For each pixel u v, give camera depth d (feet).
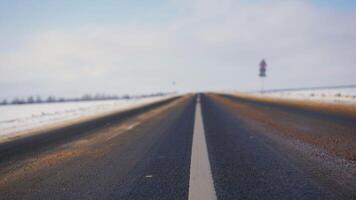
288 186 10.75
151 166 14.62
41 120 54.39
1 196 11.35
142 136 25.86
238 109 52.75
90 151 20.06
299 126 28.30
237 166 13.88
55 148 22.36
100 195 10.68
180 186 11.12
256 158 15.48
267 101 78.64
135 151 19.01
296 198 9.55
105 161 16.53
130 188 11.26
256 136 23.06
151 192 10.61
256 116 39.22
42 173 14.67
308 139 21.01
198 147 19.12
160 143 21.58
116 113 59.82
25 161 18.11
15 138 30.81
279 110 48.14
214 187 10.82
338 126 27.68
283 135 23.11
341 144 18.84
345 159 14.84
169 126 32.27
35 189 11.99
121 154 18.30
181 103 84.17
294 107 53.67
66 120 50.90
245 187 10.73
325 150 17.13
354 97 80.59
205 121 35.14
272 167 13.55
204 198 9.68
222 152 17.31
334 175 12.05
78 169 15.03
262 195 9.87
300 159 15.05
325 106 53.62
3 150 23.31
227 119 36.60
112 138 25.71
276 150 17.51
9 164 17.49
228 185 11.03
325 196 9.68
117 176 13.16
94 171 14.37
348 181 11.23
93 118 50.52
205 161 15.11
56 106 131.95
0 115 82.02
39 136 30.94
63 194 11.09
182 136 24.43
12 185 12.82
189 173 12.92
